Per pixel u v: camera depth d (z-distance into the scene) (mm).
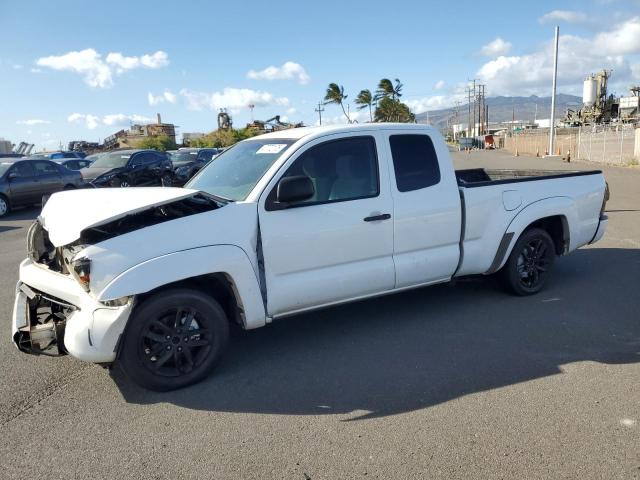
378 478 2848
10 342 5008
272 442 3221
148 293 3812
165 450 3174
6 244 10609
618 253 7836
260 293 4160
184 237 3854
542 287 5961
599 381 3836
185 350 3939
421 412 3498
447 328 4953
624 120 55906
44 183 16125
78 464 3062
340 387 3895
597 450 3020
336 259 4508
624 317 5113
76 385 4066
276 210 4219
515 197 5520
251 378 4086
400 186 4805
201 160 24516
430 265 5023
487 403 3576
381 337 4793
